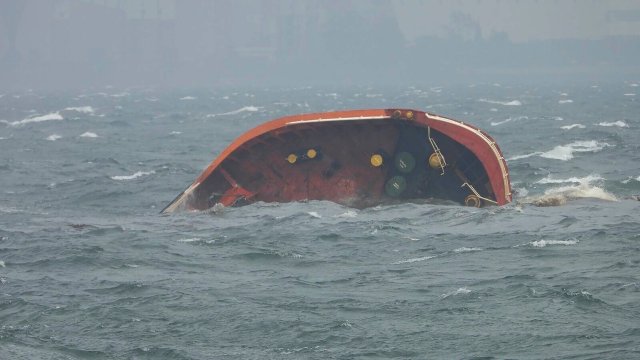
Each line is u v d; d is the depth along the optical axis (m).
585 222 79.94
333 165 93.12
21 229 86.94
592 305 55.44
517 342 49.81
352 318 55.03
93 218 94.62
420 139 90.44
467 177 90.50
